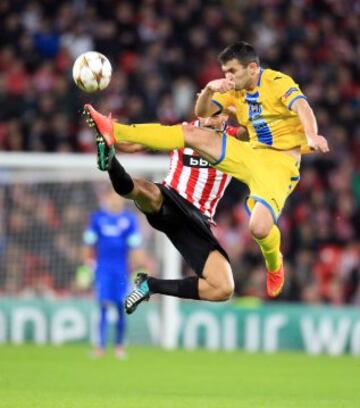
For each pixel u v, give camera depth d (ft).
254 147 93.15
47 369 131.03
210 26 232.32
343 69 236.02
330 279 194.70
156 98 215.72
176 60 225.15
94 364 139.44
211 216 98.02
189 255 94.53
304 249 196.03
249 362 149.79
